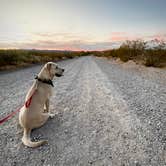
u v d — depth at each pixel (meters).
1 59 16.70
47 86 4.27
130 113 4.88
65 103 5.95
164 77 11.26
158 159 2.93
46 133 3.88
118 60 30.95
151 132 3.80
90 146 3.35
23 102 6.06
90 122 4.43
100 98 6.45
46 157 3.04
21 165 2.84
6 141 3.58
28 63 21.19
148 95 6.71
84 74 13.01
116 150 3.20
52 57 38.25
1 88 8.09
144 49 27.45
